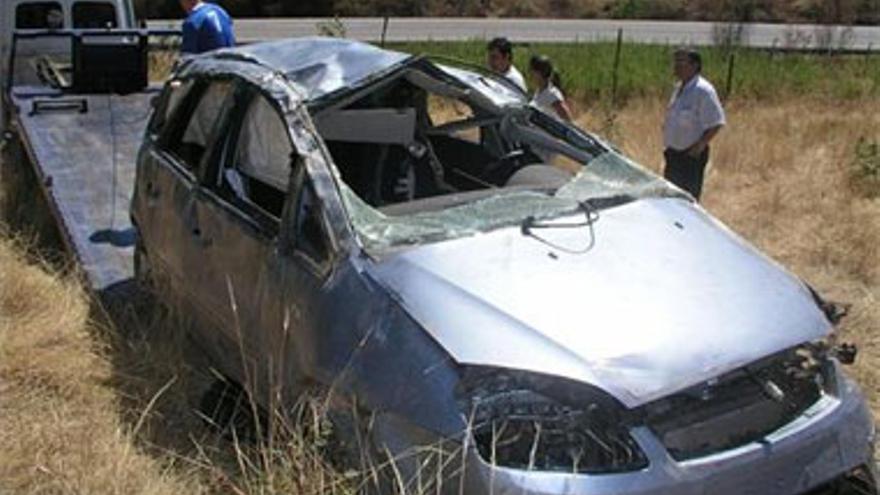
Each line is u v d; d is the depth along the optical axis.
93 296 5.80
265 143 4.57
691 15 35.72
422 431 3.36
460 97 5.00
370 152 4.93
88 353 5.21
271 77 4.62
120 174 7.32
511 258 3.80
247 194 4.60
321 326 3.77
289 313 3.97
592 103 16.31
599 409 3.25
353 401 3.57
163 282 5.35
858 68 20.05
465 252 3.83
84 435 4.35
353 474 3.55
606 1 37.38
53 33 8.73
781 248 8.06
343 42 5.04
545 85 8.20
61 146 7.74
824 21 33.69
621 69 18.75
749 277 3.86
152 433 4.54
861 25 33.16
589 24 33.41
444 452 3.29
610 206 4.29
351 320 3.69
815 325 3.67
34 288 5.78
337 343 3.69
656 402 3.28
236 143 4.77
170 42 13.45
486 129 5.09
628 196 4.39
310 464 3.68
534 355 3.34
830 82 18.34
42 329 5.35
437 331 3.46
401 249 3.85
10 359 5.00
